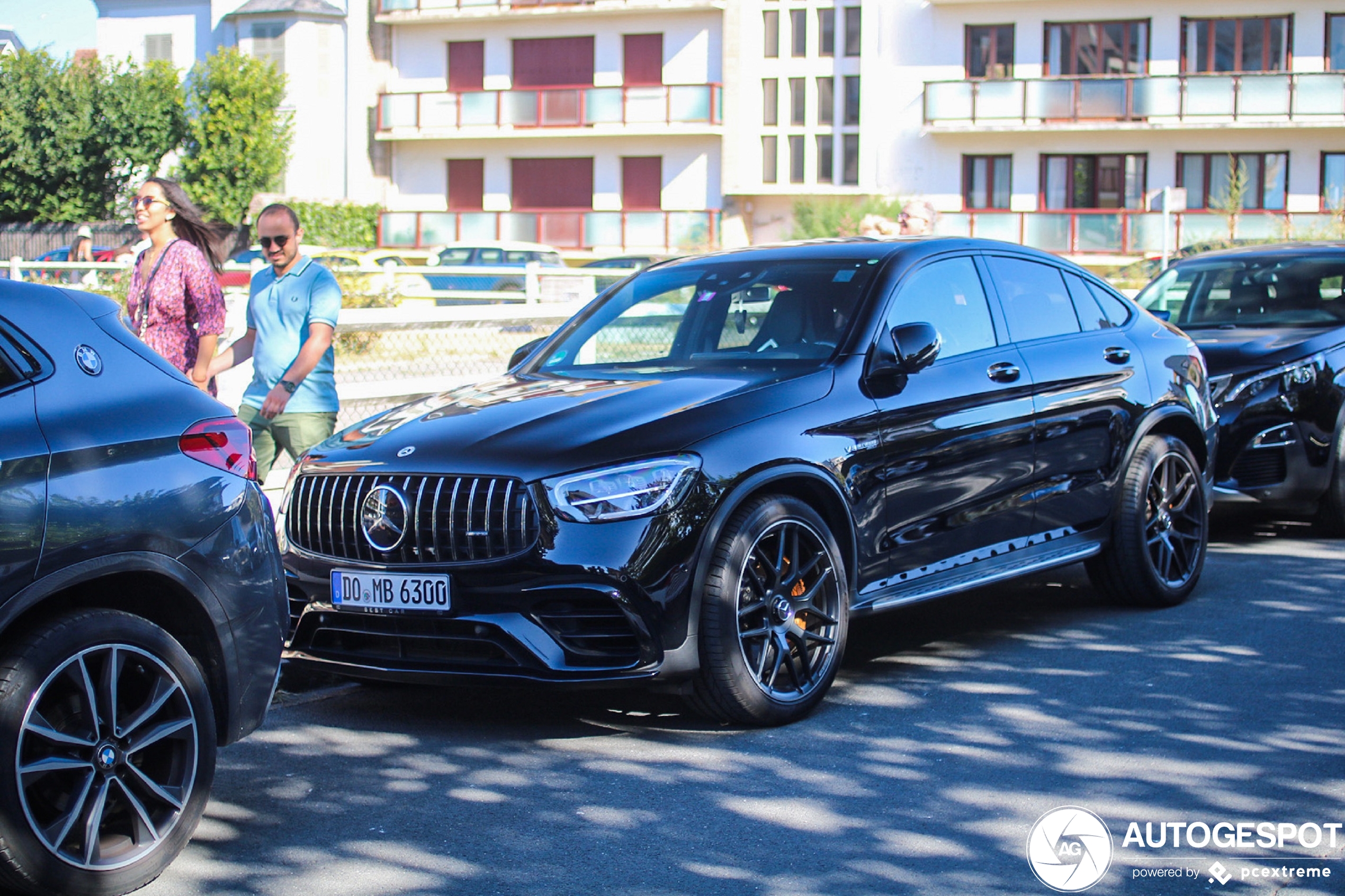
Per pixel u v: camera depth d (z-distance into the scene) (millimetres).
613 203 42375
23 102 41938
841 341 5473
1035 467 6008
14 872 3307
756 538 4801
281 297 6750
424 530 4734
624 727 5008
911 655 5953
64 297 3709
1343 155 35531
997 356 5961
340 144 44656
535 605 4582
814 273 5840
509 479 4641
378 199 44625
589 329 6148
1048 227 36594
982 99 37281
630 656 4625
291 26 44062
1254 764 4473
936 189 38312
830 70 41094
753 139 41938
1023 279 6359
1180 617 6527
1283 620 6418
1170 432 6875
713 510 4699
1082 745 4684
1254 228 34812
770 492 4945
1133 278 22844
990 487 5793
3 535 3311
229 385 7879
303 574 4957
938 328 5805
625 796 4277
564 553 4555
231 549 3842
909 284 5754
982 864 3715
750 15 41594
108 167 42375
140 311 6398
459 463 4746
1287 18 35750
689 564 4645
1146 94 36156
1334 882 3578
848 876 3643
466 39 43562
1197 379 7023
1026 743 4723
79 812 3416
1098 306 6766
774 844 3869
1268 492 8328
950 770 4465
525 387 5527
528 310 10180
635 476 4633
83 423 3543
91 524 3479
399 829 4031
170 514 3674
